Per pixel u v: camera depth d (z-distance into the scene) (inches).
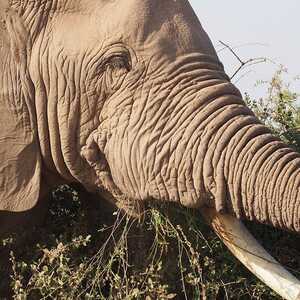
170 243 487.5
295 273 502.3
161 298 457.7
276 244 506.9
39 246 480.4
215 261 488.1
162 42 440.5
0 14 458.3
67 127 454.6
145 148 438.6
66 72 450.6
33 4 454.9
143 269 482.6
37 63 454.6
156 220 468.8
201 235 472.4
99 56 444.5
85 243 477.4
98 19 446.9
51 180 478.3
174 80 438.6
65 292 466.6
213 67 444.1
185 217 482.3
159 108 438.6
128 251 495.8
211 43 452.8
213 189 427.5
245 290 486.6
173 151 434.6
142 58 440.8
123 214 472.7
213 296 470.0
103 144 450.6
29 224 506.6
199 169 429.1
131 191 450.6
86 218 515.8
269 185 411.5
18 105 458.6
